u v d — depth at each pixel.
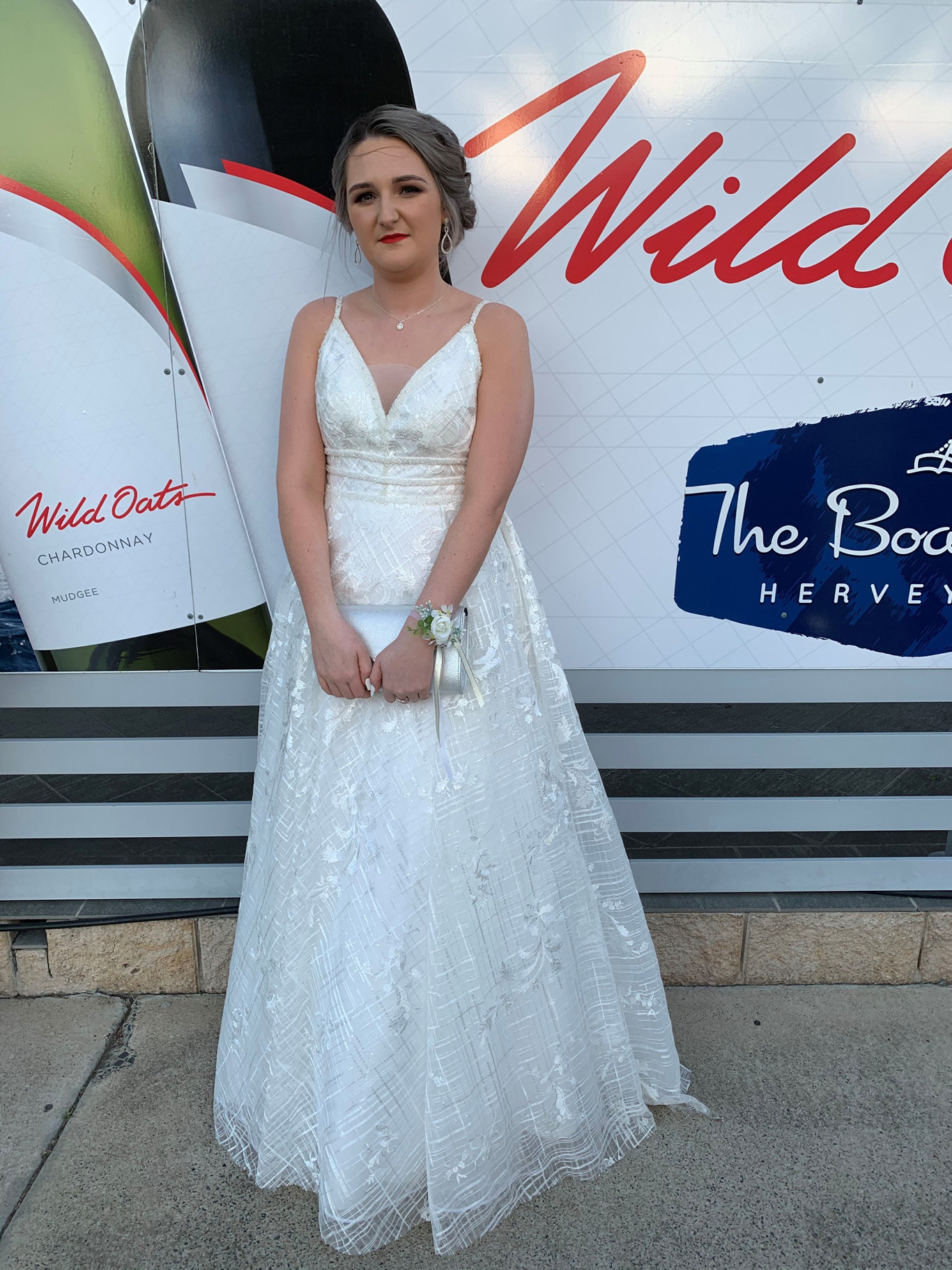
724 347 1.94
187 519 2.03
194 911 2.21
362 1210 1.51
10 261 1.86
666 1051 1.84
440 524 1.53
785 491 2.03
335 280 1.89
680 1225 1.61
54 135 1.80
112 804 2.22
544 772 1.64
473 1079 1.53
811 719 2.81
